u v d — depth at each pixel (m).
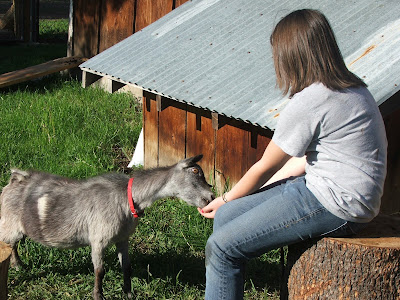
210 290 2.62
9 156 5.38
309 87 2.36
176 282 3.61
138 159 5.74
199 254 3.98
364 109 2.37
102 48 8.68
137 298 3.47
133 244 4.09
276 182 2.76
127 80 4.64
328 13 4.40
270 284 3.68
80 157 5.45
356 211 2.39
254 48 4.52
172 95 4.27
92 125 6.50
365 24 4.14
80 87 8.35
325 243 2.57
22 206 3.53
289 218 2.47
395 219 2.83
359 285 2.55
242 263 2.62
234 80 4.24
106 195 3.36
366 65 3.72
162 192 3.30
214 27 5.04
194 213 4.38
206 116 4.83
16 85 8.62
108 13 8.40
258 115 3.75
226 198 2.70
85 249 3.94
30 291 3.51
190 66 4.57
